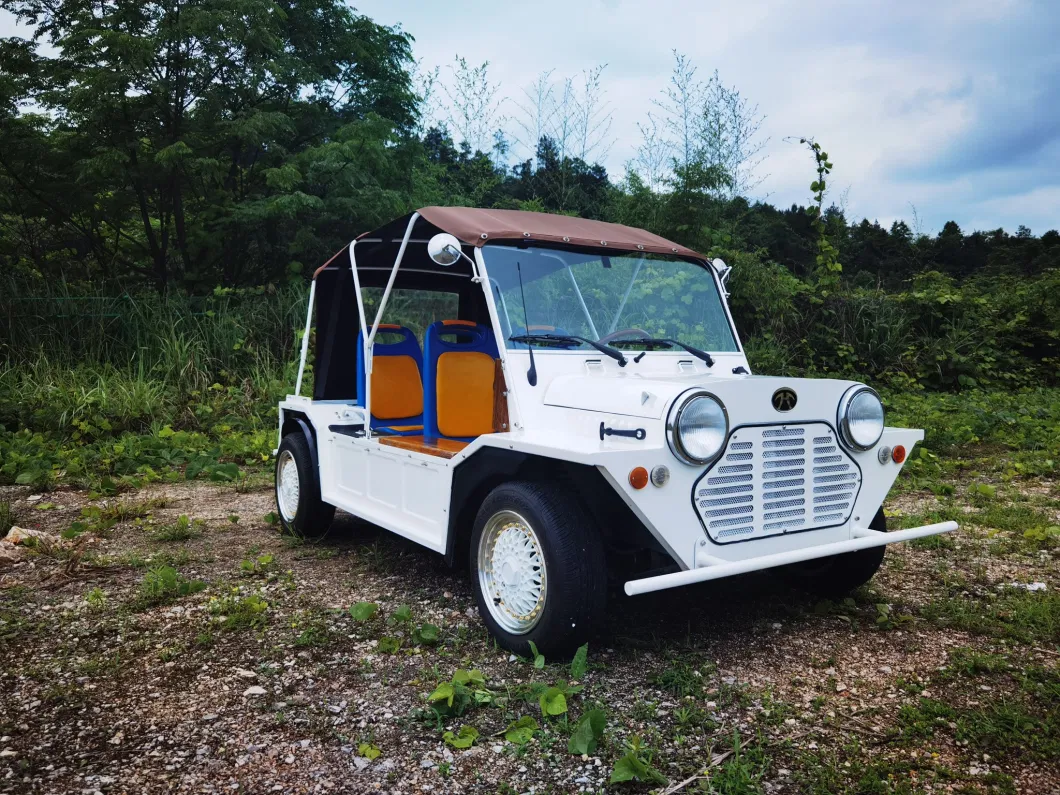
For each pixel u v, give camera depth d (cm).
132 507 638
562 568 328
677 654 354
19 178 1230
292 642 370
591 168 1437
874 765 262
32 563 496
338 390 578
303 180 1289
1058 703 306
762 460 347
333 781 258
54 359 1062
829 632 383
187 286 1320
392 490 450
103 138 1202
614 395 347
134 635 379
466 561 485
